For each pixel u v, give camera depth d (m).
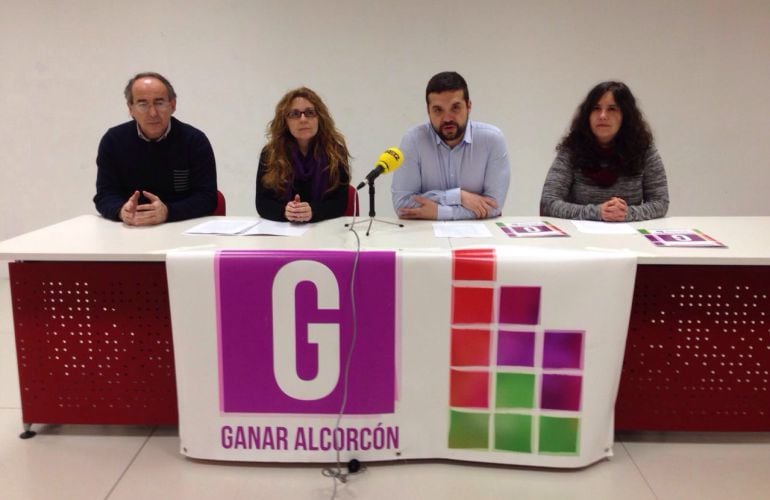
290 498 1.65
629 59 3.38
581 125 2.37
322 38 3.38
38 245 1.84
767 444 1.94
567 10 3.31
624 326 1.70
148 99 2.24
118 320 1.90
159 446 1.93
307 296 1.70
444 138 2.29
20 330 1.91
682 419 1.92
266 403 1.76
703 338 1.86
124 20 3.38
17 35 3.40
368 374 1.74
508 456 1.76
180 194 2.50
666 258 1.68
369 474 1.76
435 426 1.77
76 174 3.62
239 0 3.34
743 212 3.58
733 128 3.47
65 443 1.94
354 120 3.50
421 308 1.70
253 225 2.20
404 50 3.39
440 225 2.19
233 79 3.45
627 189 2.38
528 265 1.65
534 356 1.70
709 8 3.30
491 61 3.39
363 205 3.61
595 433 1.74
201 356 1.74
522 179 3.57
